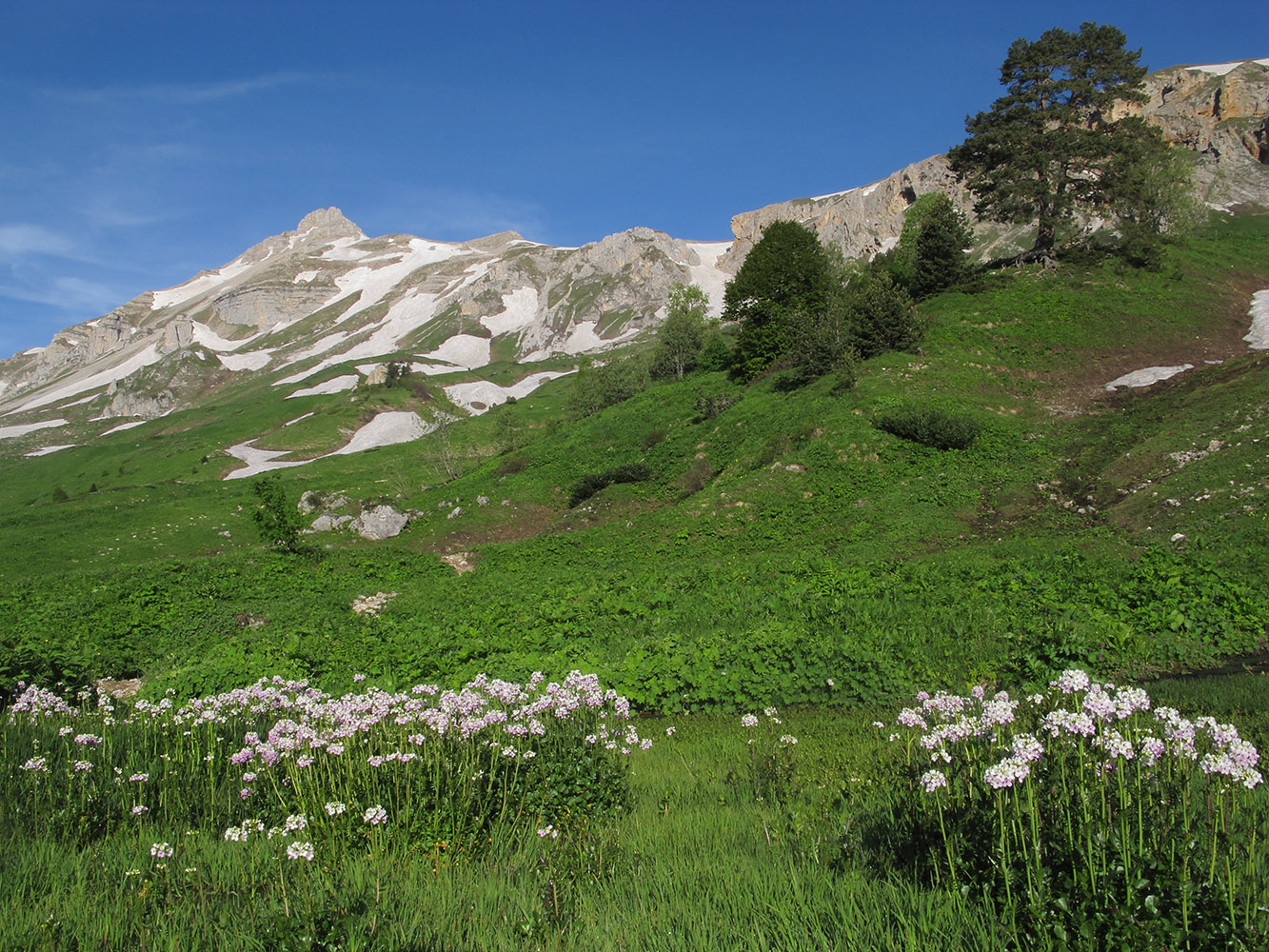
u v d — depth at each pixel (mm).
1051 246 55531
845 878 5406
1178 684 11711
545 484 48500
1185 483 26609
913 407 38906
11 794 7289
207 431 139000
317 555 35406
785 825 6984
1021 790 5195
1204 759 4438
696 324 74000
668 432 49750
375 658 18297
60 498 90250
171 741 9023
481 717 7727
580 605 22984
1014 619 16453
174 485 88000
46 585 31359
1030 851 4617
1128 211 55469
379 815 6176
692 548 33469
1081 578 18922
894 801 6457
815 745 10438
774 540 32844
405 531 46469
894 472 35688
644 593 24281
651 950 4637
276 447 121750
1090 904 4152
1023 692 12648
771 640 15891
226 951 4590
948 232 55062
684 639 18062
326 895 5078
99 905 5219
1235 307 48594
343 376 195000
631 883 5824
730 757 10406
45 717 9750
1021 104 54219
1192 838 4512
